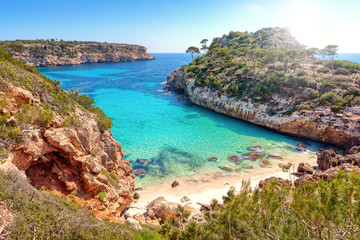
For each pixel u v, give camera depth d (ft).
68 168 66.90
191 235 42.50
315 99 165.68
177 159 127.65
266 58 238.68
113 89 330.13
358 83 168.66
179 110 232.53
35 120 59.31
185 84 288.30
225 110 215.31
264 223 28.19
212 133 169.17
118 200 76.89
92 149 75.66
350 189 24.43
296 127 162.40
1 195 33.78
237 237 30.35
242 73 230.48
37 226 31.78
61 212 37.88
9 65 72.74
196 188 100.37
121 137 158.51
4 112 53.11
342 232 20.77
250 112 193.16
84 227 37.06
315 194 28.04
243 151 138.72
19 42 627.87
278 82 189.78
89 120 80.79
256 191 33.55
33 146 55.88
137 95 296.71
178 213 62.44
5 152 48.21
